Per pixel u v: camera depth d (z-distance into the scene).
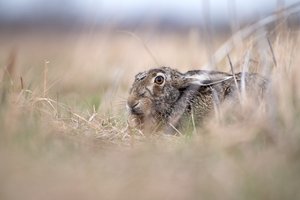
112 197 8.39
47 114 11.98
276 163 9.28
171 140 11.60
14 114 10.73
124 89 18.66
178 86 13.50
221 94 13.11
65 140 10.63
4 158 9.28
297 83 12.70
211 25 17.08
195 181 8.83
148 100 13.30
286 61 13.40
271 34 14.95
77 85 19.80
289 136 10.22
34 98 12.25
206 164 9.45
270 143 10.29
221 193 8.37
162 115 13.40
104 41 21.91
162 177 9.08
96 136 11.62
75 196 8.35
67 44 31.34
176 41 31.50
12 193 8.33
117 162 9.73
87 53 21.41
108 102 15.28
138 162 9.66
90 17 22.53
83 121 12.46
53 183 8.69
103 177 9.05
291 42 14.05
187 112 13.22
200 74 13.39
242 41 15.26
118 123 12.99
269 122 10.60
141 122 13.28
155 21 24.31
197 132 11.89
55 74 17.45
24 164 9.15
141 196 8.45
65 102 14.62
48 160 9.45
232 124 11.43
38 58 25.28
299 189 8.48
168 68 13.67
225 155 9.72
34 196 8.28
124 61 21.44
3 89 11.66
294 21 15.15
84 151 10.23
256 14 17.27
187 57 21.91
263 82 12.62
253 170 9.03
